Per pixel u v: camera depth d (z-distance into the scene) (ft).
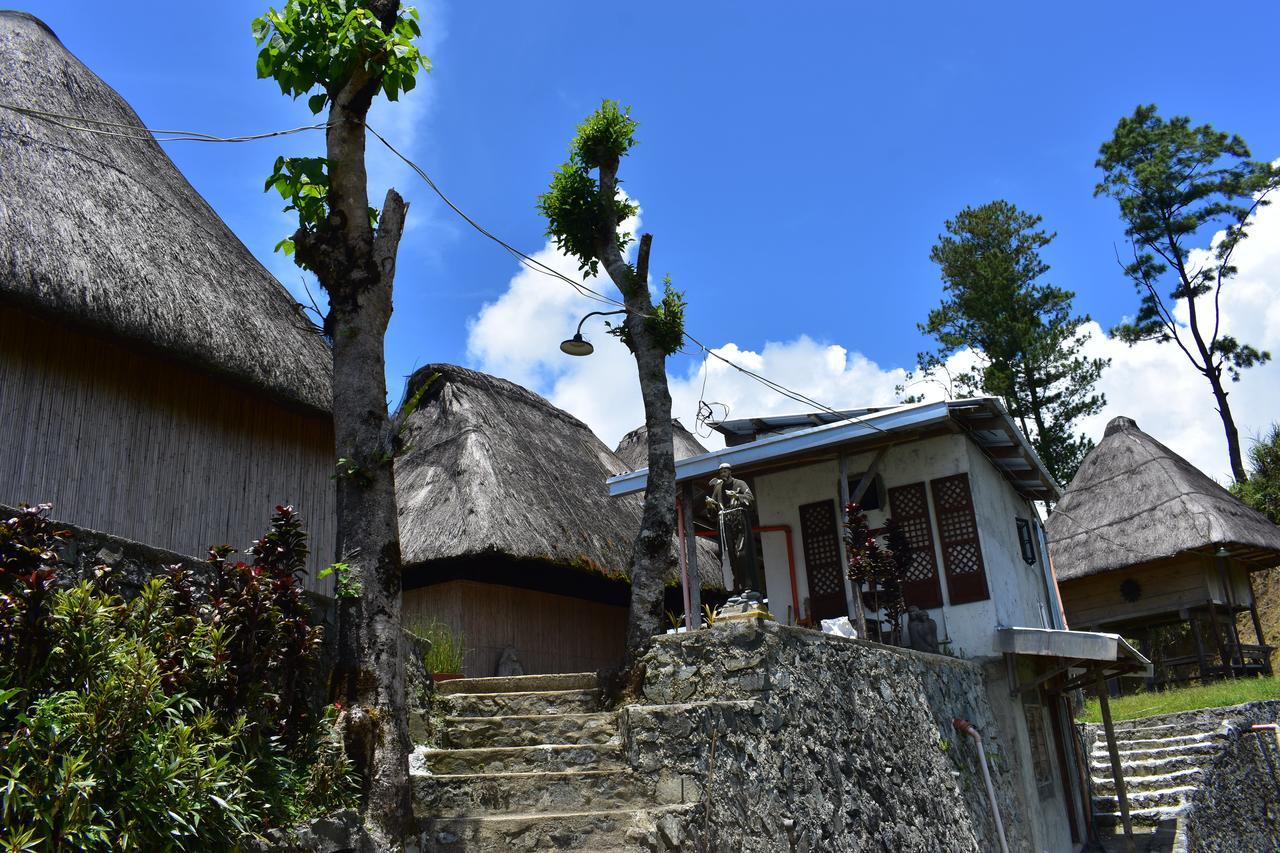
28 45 28.19
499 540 36.63
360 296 19.77
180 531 26.23
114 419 25.13
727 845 19.75
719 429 44.29
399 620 18.53
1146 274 99.35
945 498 37.93
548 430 52.11
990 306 93.30
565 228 32.07
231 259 29.96
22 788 10.48
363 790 16.75
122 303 23.06
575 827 18.57
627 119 32.45
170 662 13.37
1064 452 89.81
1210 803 44.45
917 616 34.01
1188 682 64.95
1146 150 98.07
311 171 19.67
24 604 11.88
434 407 47.39
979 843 29.58
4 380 22.68
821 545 40.32
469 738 23.27
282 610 15.53
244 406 29.27
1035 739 40.11
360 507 18.69
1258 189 93.35
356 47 19.44
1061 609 50.98
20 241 21.39
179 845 11.76
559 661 43.16
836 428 35.88
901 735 27.86
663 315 29.94
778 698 23.16
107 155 27.58
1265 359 94.84
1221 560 62.75
